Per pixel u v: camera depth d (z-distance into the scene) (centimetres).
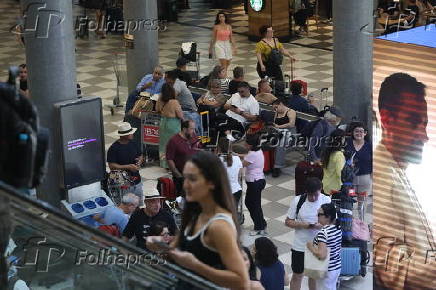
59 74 2031
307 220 1848
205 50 4022
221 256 762
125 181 2234
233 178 2081
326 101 3120
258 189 2175
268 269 1630
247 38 4234
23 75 2552
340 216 1938
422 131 1493
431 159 1498
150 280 870
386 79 1507
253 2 4103
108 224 1898
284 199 2453
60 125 1998
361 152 2191
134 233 1800
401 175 1548
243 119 2641
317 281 1788
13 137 671
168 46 4122
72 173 2036
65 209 2008
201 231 770
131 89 3091
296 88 2667
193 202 804
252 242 2181
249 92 2652
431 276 1559
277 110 2573
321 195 1862
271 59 3250
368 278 1973
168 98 2556
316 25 4369
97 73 3728
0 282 823
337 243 1770
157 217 1784
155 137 2656
